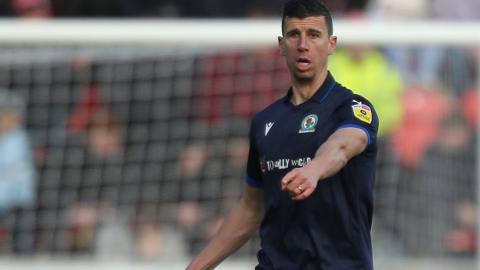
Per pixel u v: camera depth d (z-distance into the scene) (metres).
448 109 29.52
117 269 29.38
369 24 30.09
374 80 29.70
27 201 29.59
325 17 15.95
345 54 29.92
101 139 29.62
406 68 29.70
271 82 29.36
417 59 29.70
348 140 15.19
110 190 29.58
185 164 29.56
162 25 28.91
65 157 29.61
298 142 15.91
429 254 29.30
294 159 15.91
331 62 29.94
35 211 29.62
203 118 29.58
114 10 38.50
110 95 29.61
